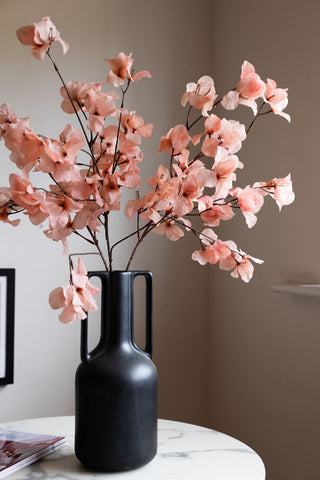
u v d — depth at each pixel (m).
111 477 1.11
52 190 1.12
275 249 1.91
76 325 1.97
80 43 1.98
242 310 2.06
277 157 1.91
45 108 1.91
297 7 1.84
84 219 1.05
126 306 1.16
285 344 1.86
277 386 1.89
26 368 1.89
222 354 2.16
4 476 1.10
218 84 2.21
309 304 1.76
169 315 2.16
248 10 2.05
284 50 1.89
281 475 1.86
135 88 2.09
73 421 1.48
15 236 1.87
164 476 1.12
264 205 1.96
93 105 1.07
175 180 1.08
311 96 1.78
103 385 1.10
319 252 1.74
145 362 1.15
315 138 1.76
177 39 2.18
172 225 1.24
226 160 1.05
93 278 2.00
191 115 2.20
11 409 1.86
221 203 1.17
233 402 2.10
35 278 1.90
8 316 1.84
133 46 2.08
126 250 2.06
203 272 2.23
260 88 1.04
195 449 1.27
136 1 2.09
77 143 1.02
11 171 1.85
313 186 1.76
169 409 2.16
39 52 1.00
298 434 1.79
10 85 1.86
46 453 1.22
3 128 1.09
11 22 1.87
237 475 1.12
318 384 1.72
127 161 1.15
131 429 1.11
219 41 2.21
